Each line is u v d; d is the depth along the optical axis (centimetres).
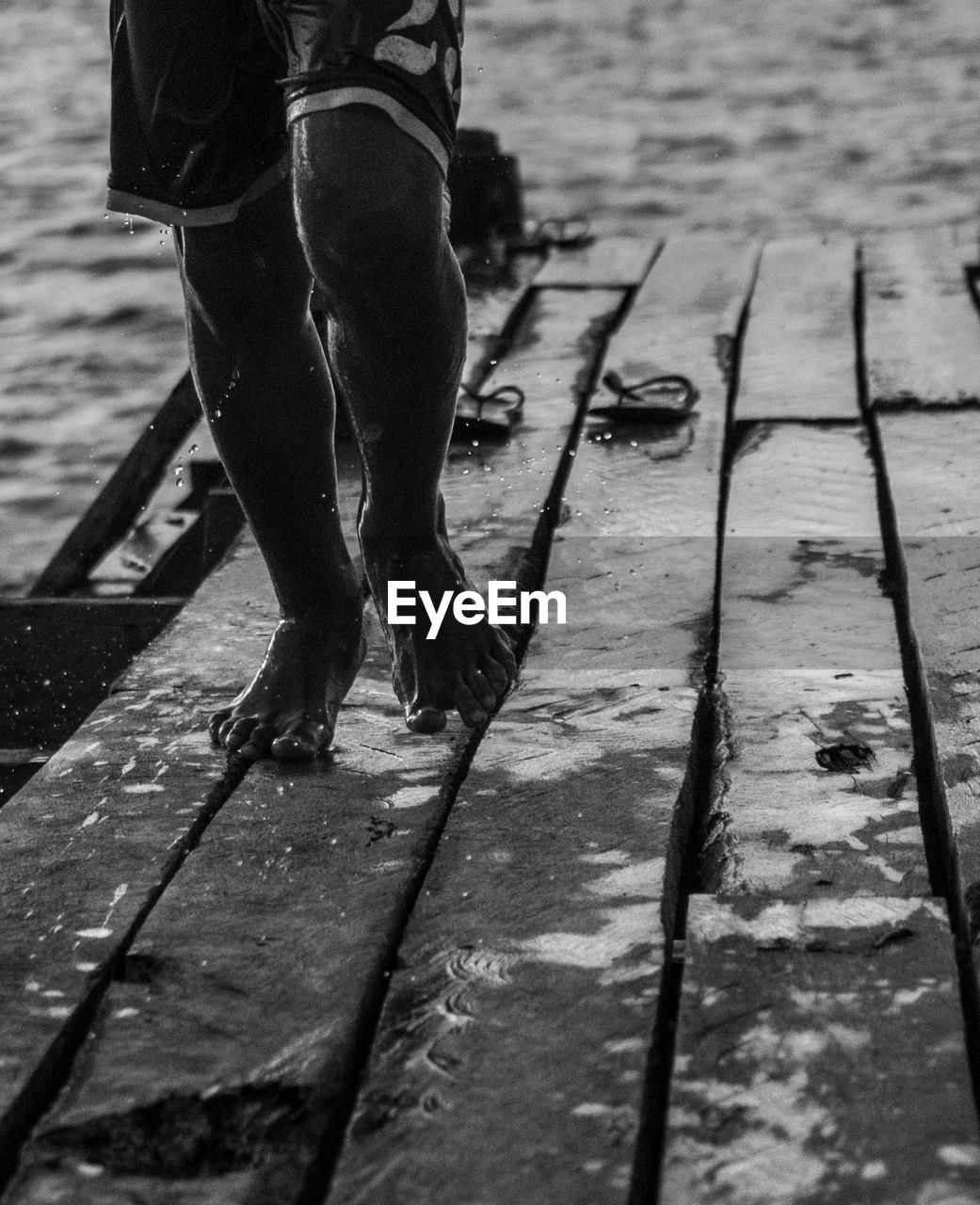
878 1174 203
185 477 667
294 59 275
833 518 437
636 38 3119
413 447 299
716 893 268
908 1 3400
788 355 579
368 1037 242
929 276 688
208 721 335
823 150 1969
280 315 312
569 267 723
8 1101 223
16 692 468
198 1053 232
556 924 259
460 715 314
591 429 512
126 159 306
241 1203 205
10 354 1236
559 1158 209
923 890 267
